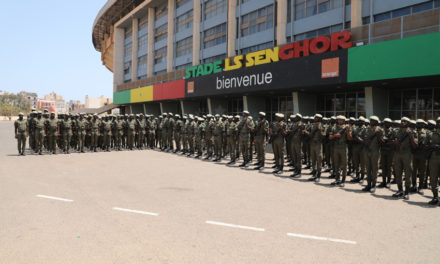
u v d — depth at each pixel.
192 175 10.01
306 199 7.06
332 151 9.98
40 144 15.16
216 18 29.34
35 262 3.68
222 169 11.50
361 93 18.08
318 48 17.16
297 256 3.97
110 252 4.00
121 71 51.25
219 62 24.70
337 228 5.08
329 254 4.05
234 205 6.39
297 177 10.04
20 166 11.38
